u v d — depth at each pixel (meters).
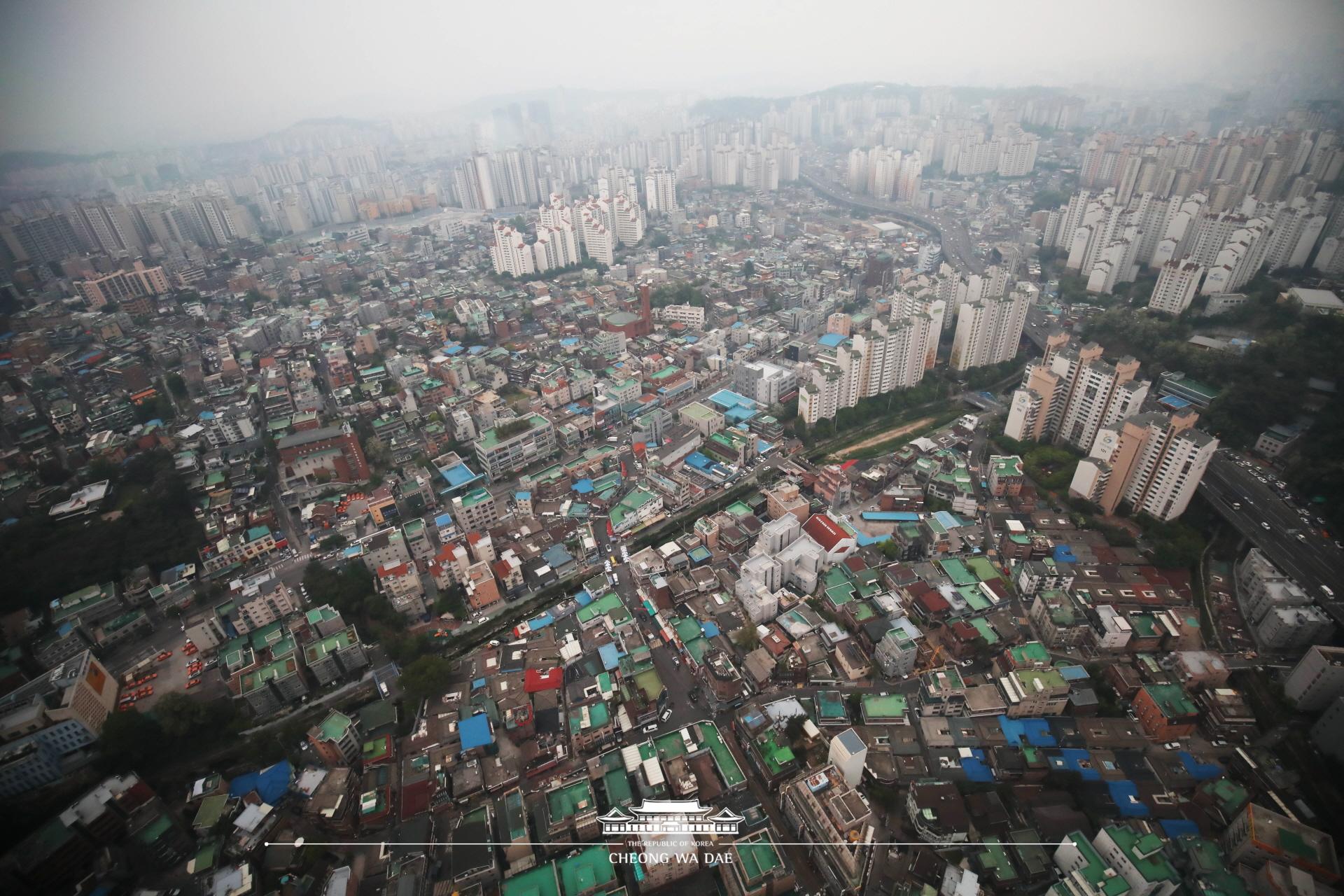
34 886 164.12
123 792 180.12
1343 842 157.00
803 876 162.12
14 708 199.25
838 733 189.88
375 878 165.25
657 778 174.38
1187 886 145.88
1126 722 186.38
